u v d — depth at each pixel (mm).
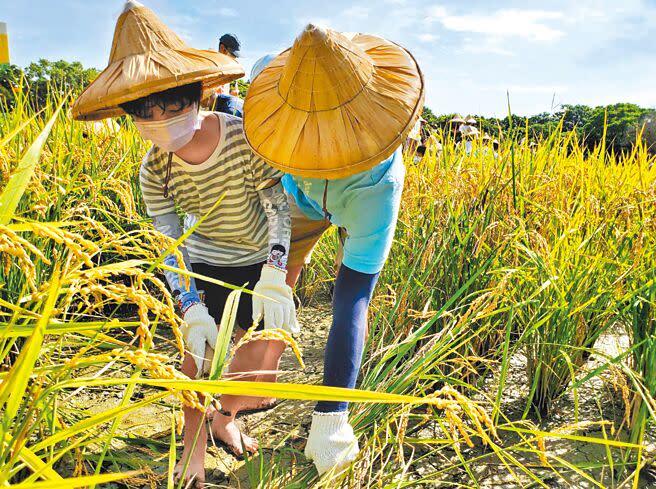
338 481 1618
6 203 885
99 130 3760
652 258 2496
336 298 1864
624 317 2416
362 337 1822
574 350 2400
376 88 1653
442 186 3113
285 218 1993
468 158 3605
